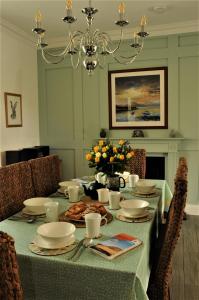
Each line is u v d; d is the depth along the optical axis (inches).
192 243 125.2
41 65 191.3
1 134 153.7
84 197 90.5
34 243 55.6
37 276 50.4
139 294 45.6
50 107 192.9
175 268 104.3
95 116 183.0
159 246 75.5
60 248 53.2
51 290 50.0
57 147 193.6
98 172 92.0
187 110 164.6
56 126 192.7
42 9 136.0
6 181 85.4
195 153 165.2
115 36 171.6
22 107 174.6
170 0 127.3
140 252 52.6
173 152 165.9
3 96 155.3
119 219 70.1
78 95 185.3
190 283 94.9
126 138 173.5
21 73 172.6
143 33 89.0
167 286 60.4
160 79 167.3
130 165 129.4
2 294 34.7
